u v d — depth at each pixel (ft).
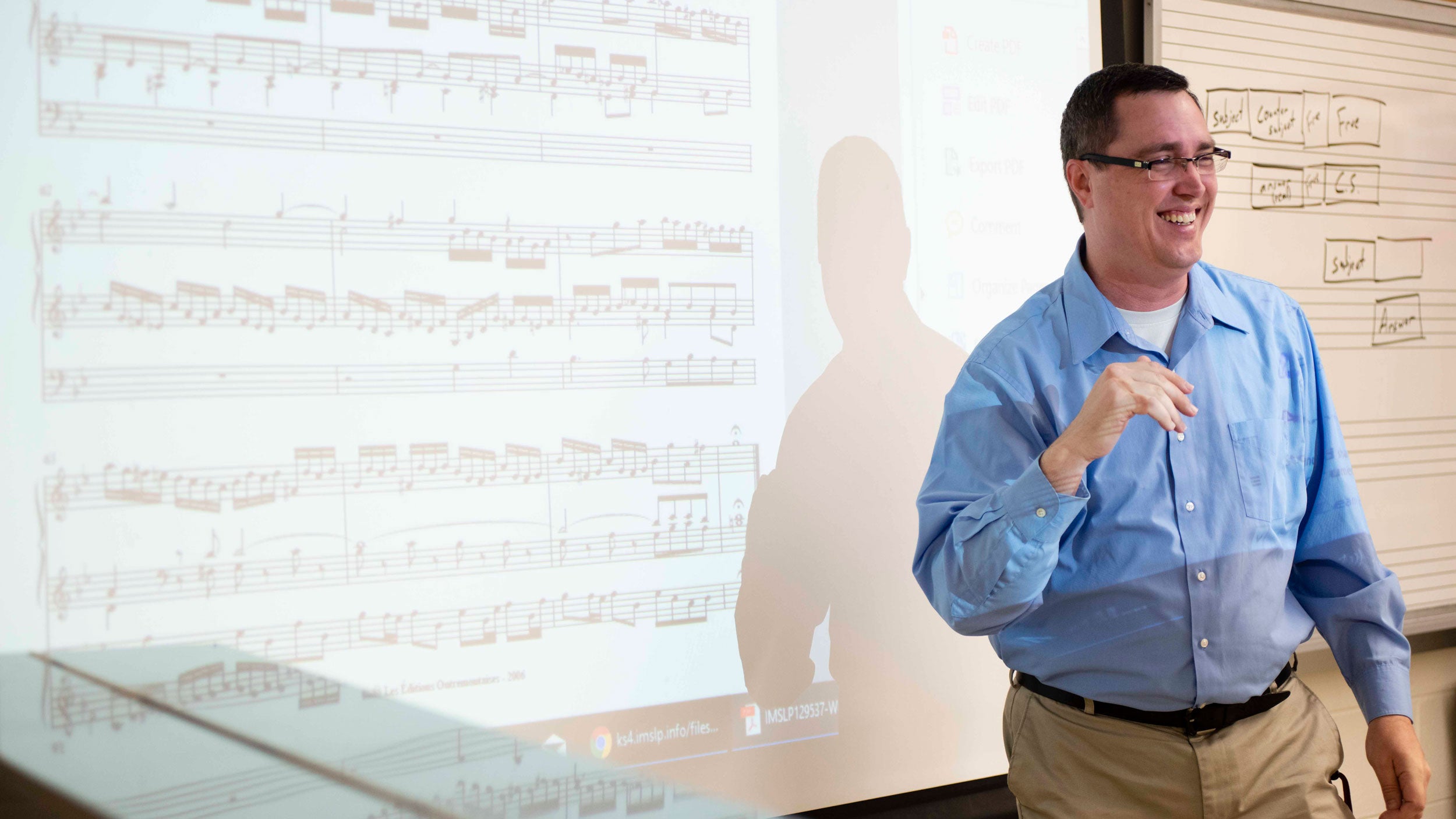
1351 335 6.27
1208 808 3.52
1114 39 5.65
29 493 3.53
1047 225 5.40
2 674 3.48
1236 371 3.85
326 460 3.93
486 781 4.11
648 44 4.49
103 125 3.65
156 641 3.68
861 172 4.91
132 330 3.68
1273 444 3.79
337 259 3.97
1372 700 3.77
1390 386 6.39
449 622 4.09
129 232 3.68
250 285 3.84
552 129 4.31
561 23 4.33
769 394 4.69
